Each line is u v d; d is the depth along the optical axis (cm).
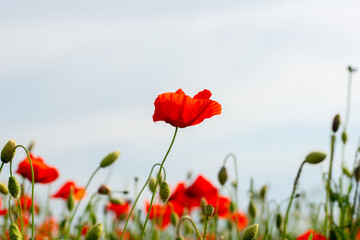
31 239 90
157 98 93
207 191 133
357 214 108
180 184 135
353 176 110
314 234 101
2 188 107
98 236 90
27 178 122
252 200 118
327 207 109
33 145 121
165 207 135
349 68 119
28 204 127
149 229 130
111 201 119
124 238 144
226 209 135
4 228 114
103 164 104
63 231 126
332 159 109
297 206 143
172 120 93
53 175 122
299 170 100
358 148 112
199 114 93
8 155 90
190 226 131
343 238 110
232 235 129
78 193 130
